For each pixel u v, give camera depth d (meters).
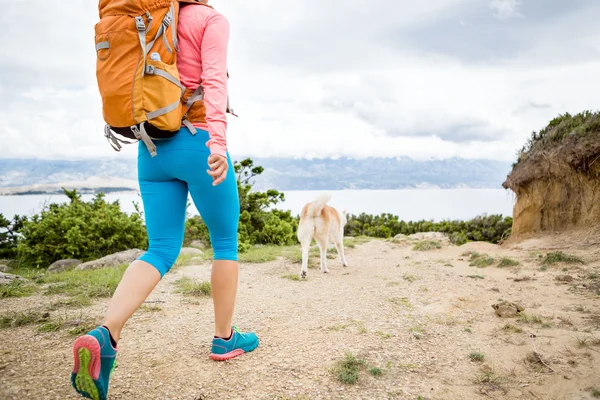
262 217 10.77
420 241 8.86
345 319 3.39
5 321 3.21
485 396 2.10
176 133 2.02
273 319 3.40
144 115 1.82
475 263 5.98
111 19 1.81
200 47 2.02
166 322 3.30
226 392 2.10
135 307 1.91
